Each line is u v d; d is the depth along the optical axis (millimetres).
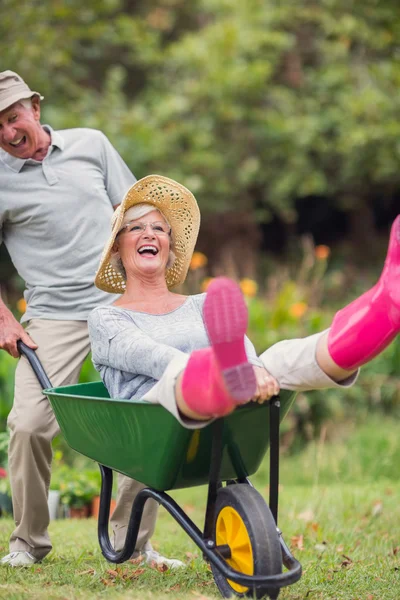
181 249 6578
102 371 6047
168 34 24703
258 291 22625
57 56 17797
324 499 10305
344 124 20266
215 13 22188
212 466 5340
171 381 5070
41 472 6859
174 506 5582
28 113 7000
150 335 5961
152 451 5418
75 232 7090
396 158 20656
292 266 24531
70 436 6082
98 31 18562
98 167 7344
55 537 8227
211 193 21641
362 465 13281
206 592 5883
